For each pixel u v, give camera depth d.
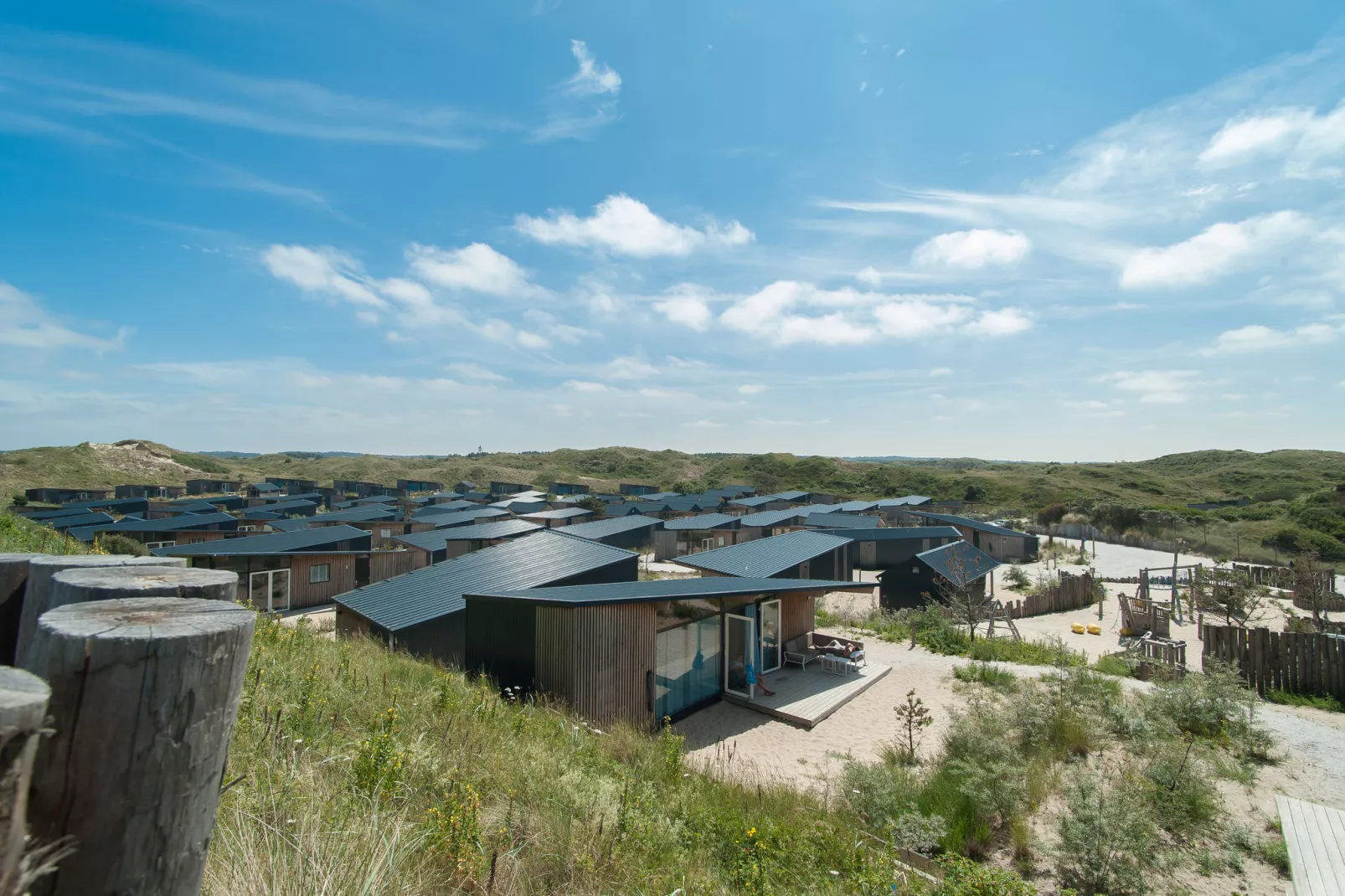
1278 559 36.53
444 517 39.03
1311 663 11.99
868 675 14.16
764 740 10.95
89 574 1.52
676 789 6.71
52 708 1.12
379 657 10.39
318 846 2.94
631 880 4.04
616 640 10.90
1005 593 28.44
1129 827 6.33
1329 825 6.68
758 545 21.77
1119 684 12.30
